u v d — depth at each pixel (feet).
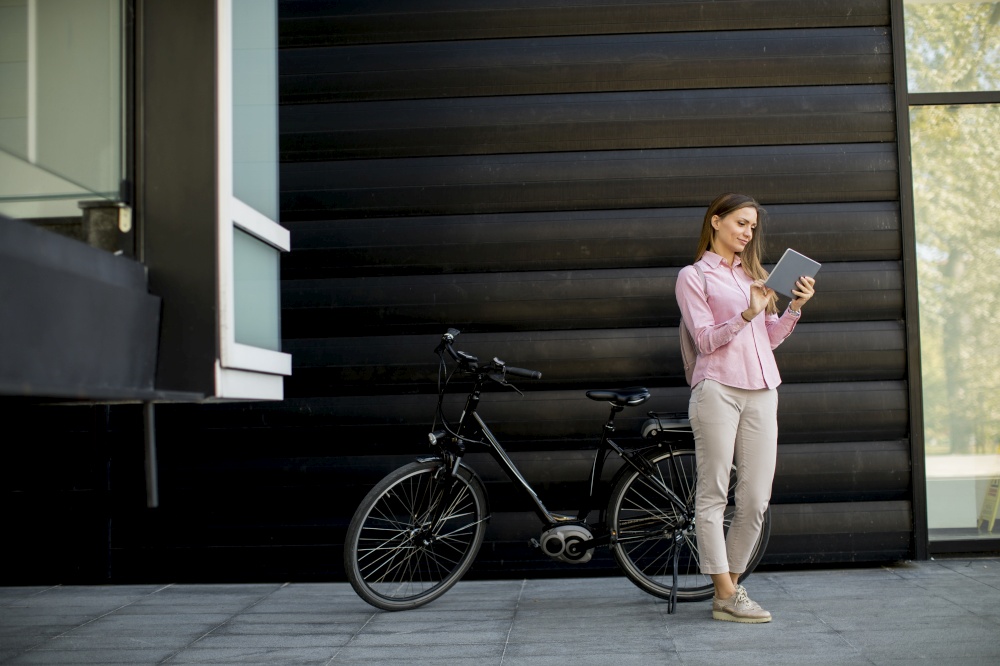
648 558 11.76
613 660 8.35
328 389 11.77
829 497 11.73
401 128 11.84
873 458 11.71
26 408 11.70
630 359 11.75
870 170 11.86
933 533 12.26
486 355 11.78
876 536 11.68
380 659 8.55
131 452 11.73
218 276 7.88
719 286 9.95
